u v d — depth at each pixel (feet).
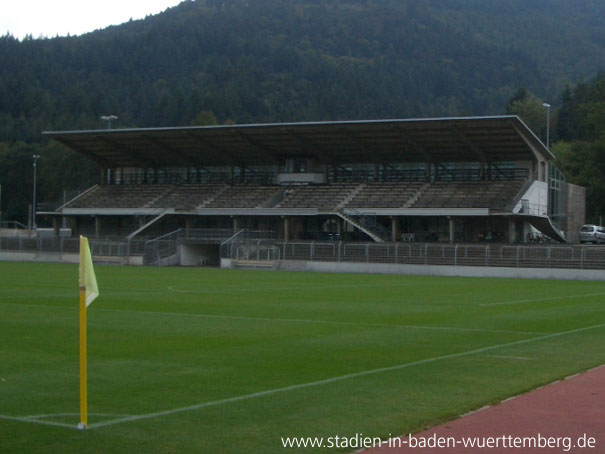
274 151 257.96
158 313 87.61
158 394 43.70
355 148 247.09
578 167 357.61
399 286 141.28
